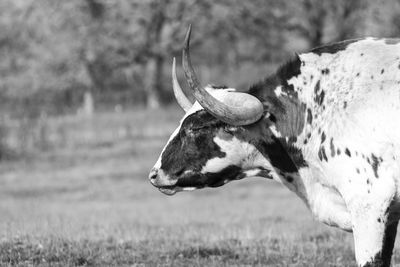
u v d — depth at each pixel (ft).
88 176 159.22
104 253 54.44
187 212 100.94
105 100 360.89
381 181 37.88
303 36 312.91
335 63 40.91
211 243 59.98
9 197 133.18
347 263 52.01
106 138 215.92
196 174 43.86
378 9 279.69
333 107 39.99
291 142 42.11
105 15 307.78
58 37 307.78
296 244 59.47
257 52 325.62
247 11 307.58
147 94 362.33
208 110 41.22
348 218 40.19
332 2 286.66
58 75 308.40
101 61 312.71
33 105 215.51
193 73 40.75
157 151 192.75
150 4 307.37
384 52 39.65
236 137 42.98
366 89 39.06
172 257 53.88
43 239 58.70
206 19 315.17
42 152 189.67
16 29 321.11
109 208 113.91
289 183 43.47
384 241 38.40
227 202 120.26
